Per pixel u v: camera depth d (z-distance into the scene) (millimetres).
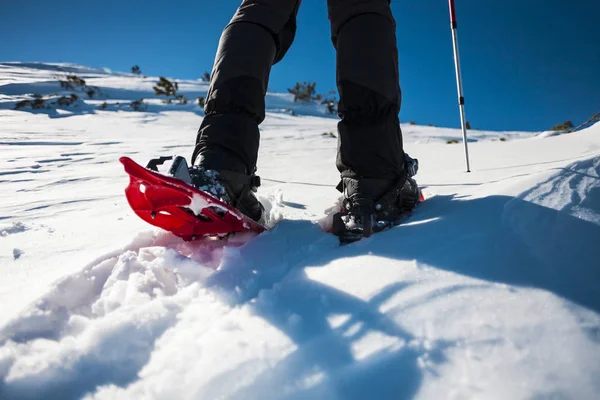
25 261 1100
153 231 1175
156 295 854
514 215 897
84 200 2092
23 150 4953
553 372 501
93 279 908
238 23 1266
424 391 509
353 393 522
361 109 1154
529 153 3004
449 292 688
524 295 654
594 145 3123
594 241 780
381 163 1124
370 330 624
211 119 1211
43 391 596
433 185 1854
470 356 547
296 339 627
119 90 22078
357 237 1028
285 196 1904
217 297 796
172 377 578
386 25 1198
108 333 684
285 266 919
